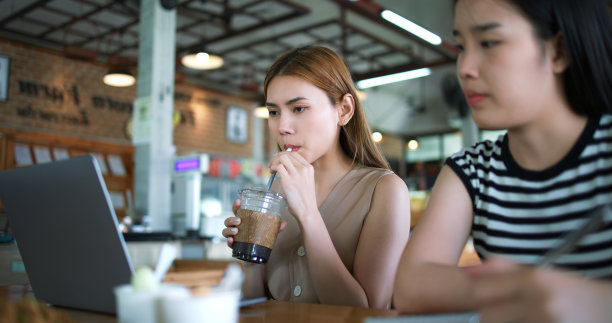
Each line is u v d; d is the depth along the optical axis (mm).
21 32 8664
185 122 10680
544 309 542
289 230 1437
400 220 1311
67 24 8398
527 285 562
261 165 11141
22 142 8445
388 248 1279
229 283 661
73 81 9234
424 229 934
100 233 855
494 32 764
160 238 3686
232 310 626
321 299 1230
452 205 976
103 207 829
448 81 12141
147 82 6547
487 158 998
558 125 835
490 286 612
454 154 1062
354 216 1382
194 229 5270
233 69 10945
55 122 8914
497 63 770
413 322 641
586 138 833
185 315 594
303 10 7984
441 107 14070
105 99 9625
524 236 914
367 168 1491
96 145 9320
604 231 811
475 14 776
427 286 762
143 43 6699
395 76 8281
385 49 10062
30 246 1026
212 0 7641
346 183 1457
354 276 1336
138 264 3516
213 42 9195
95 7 7840
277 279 1417
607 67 773
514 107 787
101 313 919
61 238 935
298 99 1357
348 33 9211
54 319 768
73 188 863
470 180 994
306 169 1209
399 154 15031
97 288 903
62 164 866
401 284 831
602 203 830
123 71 6941
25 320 758
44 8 7836
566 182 861
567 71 796
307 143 1371
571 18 759
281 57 1449
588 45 765
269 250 1172
